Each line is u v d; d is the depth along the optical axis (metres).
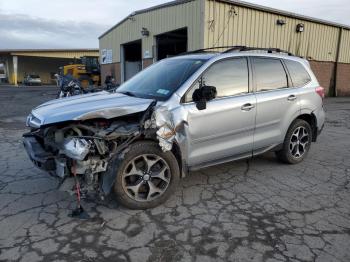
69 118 3.33
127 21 19.62
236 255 2.93
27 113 11.79
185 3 13.69
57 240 3.12
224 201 4.02
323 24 18.16
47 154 3.55
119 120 3.66
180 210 3.77
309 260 2.87
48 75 53.41
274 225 3.46
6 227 3.34
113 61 22.94
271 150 5.04
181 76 4.18
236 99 4.38
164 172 3.82
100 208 3.79
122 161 3.52
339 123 9.93
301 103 5.25
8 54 46.94
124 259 2.86
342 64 20.34
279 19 15.50
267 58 4.97
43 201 3.94
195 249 3.01
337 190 4.44
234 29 13.71
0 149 6.25
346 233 3.33
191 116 3.92
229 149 4.41
